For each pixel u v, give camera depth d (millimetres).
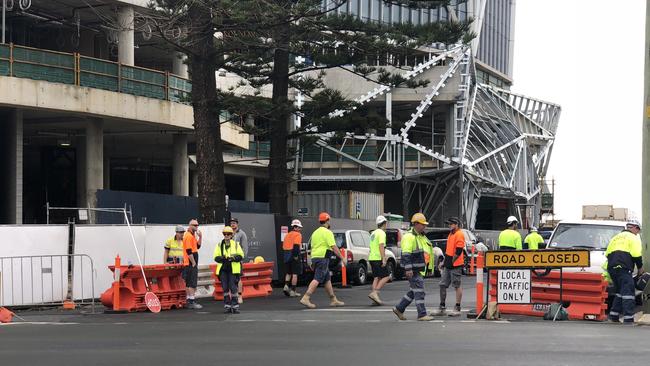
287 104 29016
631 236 14977
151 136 36312
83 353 10586
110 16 32250
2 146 28484
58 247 19391
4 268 18422
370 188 58000
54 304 19078
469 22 29172
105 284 20203
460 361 9422
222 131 36344
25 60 26391
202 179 26266
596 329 13359
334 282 29016
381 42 28859
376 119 31750
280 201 30875
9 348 11203
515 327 13734
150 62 40750
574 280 15914
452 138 55344
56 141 36844
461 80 54469
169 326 14375
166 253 19250
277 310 18062
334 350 10602
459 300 16734
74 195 40031
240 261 17484
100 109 28422
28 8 31703
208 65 26328
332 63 30203
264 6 24109
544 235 35875
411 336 12250
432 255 15617
